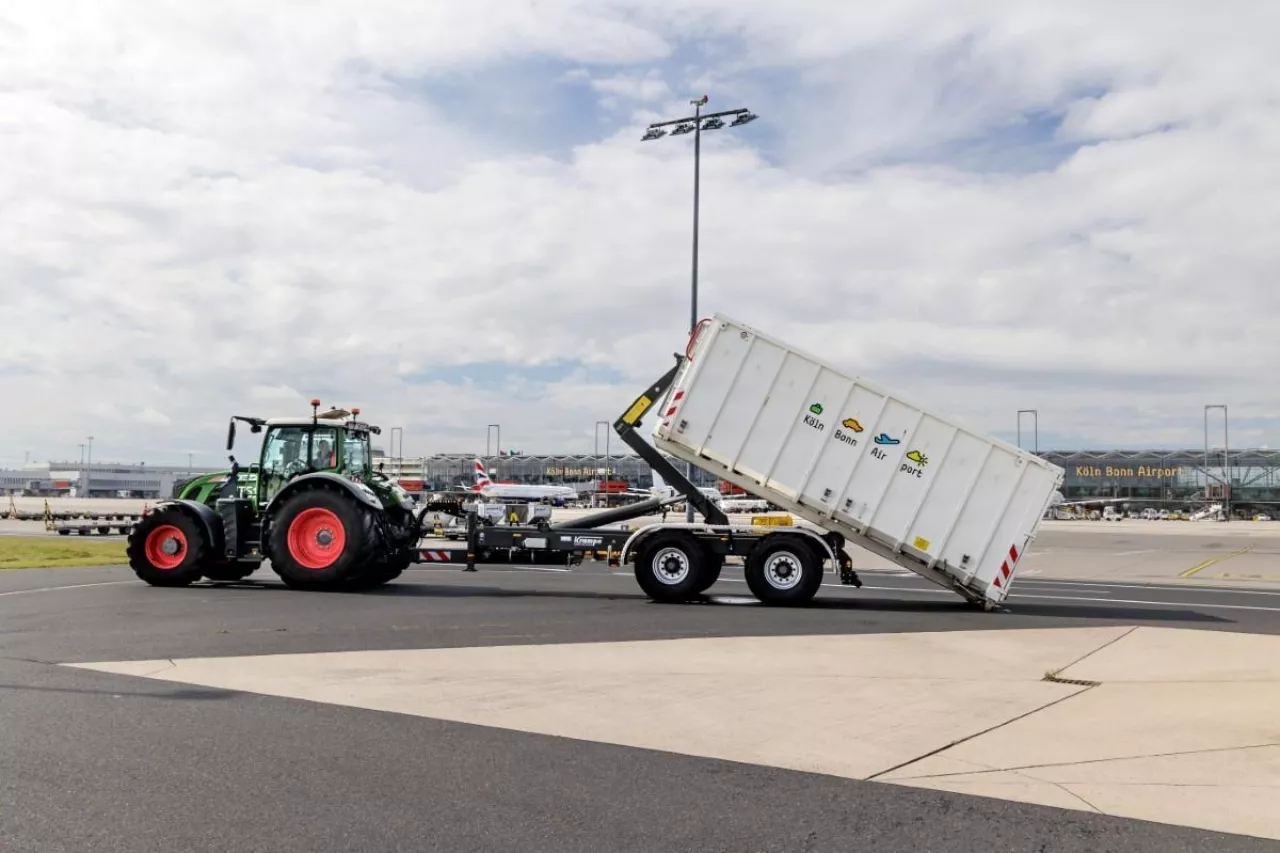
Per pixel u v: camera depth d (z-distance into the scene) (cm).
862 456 1492
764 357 1521
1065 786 558
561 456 11494
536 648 1002
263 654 956
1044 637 1134
